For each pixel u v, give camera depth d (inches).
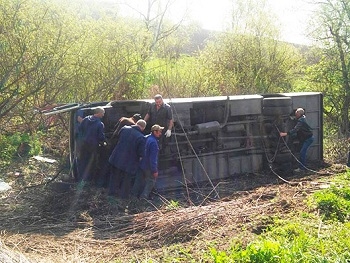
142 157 399.9
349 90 895.1
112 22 661.3
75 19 597.3
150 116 434.3
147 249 287.7
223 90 860.6
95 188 411.8
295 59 987.9
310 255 248.8
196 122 471.8
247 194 423.5
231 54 962.7
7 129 605.3
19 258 254.8
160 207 381.7
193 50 1041.5
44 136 613.0
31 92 573.3
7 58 555.8
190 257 267.3
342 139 762.8
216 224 323.0
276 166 526.0
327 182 451.5
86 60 616.1
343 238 283.4
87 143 412.8
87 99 637.9
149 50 709.3
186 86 819.4
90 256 278.7
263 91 942.4
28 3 555.5
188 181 456.4
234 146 497.4
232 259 248.4
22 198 401.7
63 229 328.8
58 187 409.7
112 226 333.1
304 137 544.7
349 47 893.2
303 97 581.6
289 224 307.7
